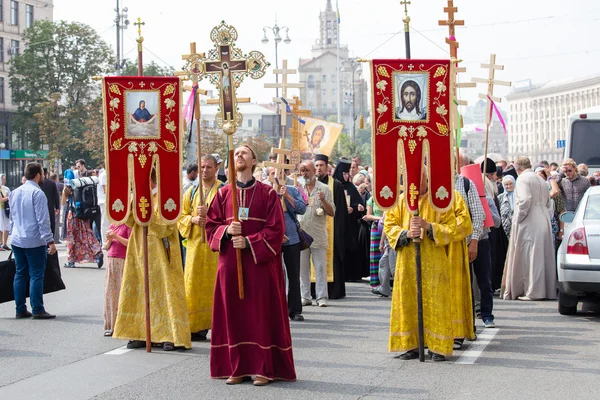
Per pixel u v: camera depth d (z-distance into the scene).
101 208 21.25
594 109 25.38
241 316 8.57
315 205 14.09
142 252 10.22
